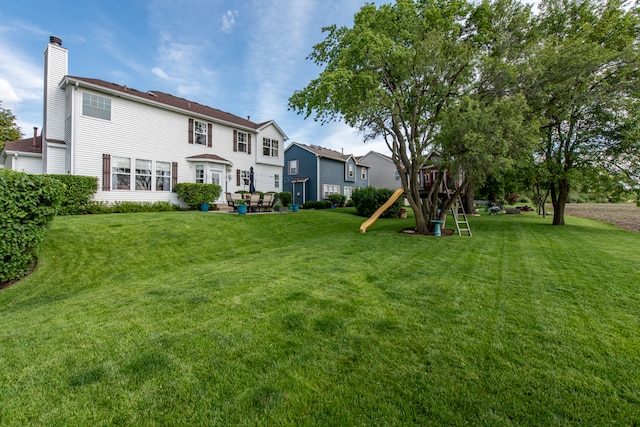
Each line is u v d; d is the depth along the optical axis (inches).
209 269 200.4
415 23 330.0
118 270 219.0
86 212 409.4
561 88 364.8
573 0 452.4
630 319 112.2
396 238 341.1
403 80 342.3
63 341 97.3
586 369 80.5
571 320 111.2
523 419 63.9
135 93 500.4
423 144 375.6
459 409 66.9
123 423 63.2
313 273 179.9
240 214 466.0
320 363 84.0
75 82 418.3
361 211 685.3
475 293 143.0
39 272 199.3
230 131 632.4
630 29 426.3
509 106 287.9
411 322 110.0
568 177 455.2
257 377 77.8
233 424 63.4
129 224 322.3
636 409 66.1
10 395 70.8
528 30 377.4
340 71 306.0
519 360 84.7
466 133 284.5
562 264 205.9
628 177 425.7
